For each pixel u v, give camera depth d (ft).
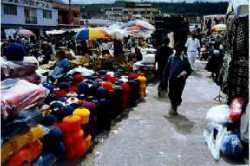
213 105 32.68
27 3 167.12
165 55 39.42
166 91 35.70
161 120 27.30
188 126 25.75
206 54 69.00
